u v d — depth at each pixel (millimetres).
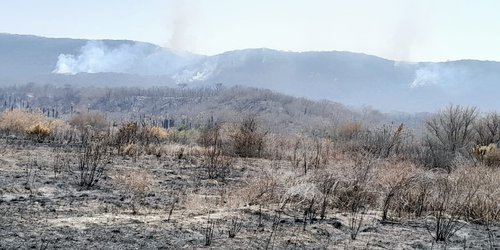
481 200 9336
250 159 18578
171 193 9812
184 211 7957
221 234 6457
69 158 14164
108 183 10367
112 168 12938
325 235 6914
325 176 9992
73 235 5875
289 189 9000
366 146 19500
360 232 7273
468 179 11875
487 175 12742
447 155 22953
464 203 9195
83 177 10766
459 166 18391
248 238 6371
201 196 9633
